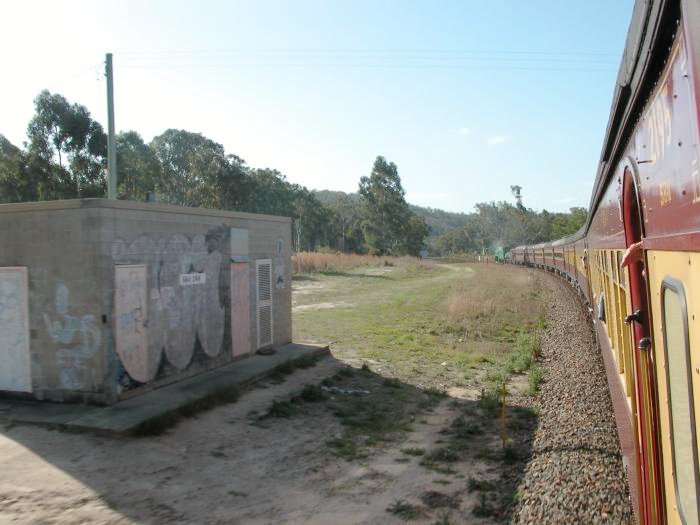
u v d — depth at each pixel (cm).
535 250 4853
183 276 1021
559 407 874
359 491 634
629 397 461
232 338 1177
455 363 1371
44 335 872
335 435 834
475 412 941
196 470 682
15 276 882
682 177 212
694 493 214
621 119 392
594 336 1455
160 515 564
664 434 279
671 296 245
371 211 8975
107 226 841
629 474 475
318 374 1202
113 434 756
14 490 605
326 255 4978
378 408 980
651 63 261
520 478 633
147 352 930
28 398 885
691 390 210
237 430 838
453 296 2509
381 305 2475
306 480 666
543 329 1805
